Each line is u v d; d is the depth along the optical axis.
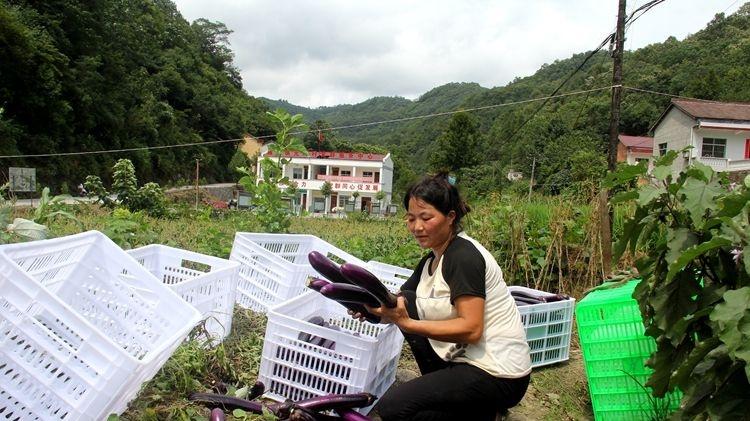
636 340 2.97
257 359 3.32
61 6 33.53
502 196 7.98
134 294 2.83
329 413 2.62
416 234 2.39
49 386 2.04
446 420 2.31
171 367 2.79
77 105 32.50
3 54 26.62
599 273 5.91
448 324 2.23
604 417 3.01
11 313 2.01
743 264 2.23
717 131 23.56
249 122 60.50
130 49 44.00
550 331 4.05
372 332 3.59
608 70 23.64
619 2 8.14
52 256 2.72
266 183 6.89
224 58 72.94
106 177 33.69
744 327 1.75
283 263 4.10
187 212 15.73
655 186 2.54
